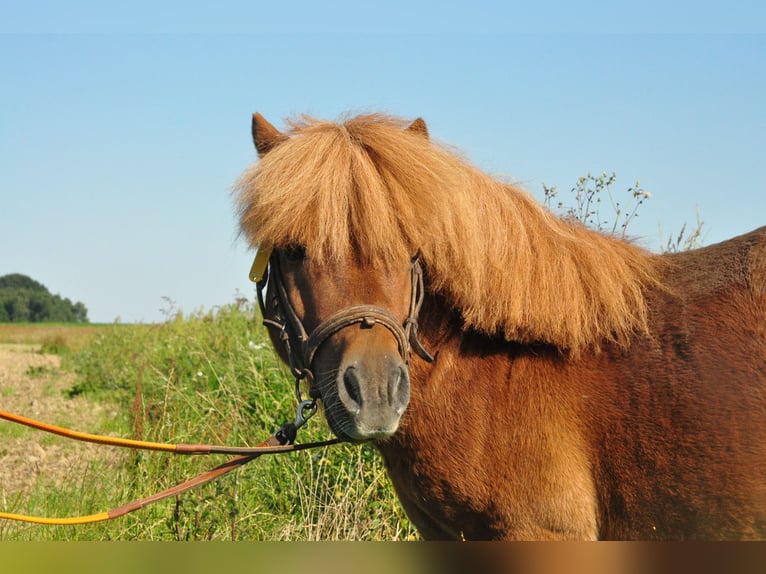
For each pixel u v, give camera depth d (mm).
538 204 3340
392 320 2875
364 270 2906
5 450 8703
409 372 3111
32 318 110438
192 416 6902
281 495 5406
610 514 3027
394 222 2916
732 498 2828
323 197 2877
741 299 2961
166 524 4844
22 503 5398
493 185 3275
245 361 7602
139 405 6559
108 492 5480
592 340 3104
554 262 3137
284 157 3035
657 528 2961
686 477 2879
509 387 3102
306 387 3553
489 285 3084
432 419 3133
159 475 5742
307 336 2977
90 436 3102
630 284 3135
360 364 2742
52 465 7801
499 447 3057
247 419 6539
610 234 3465
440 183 3006
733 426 2832
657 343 3033
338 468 5273
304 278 2977
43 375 18078
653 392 2965
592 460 3027
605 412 3010
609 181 5520
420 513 3393
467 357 3168
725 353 2904
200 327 12461
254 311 11023
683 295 3094
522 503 3027
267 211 2953
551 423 3033
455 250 3055
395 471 3320
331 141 3025
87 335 30078
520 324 3062
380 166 2986
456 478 3105
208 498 4805
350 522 4871
